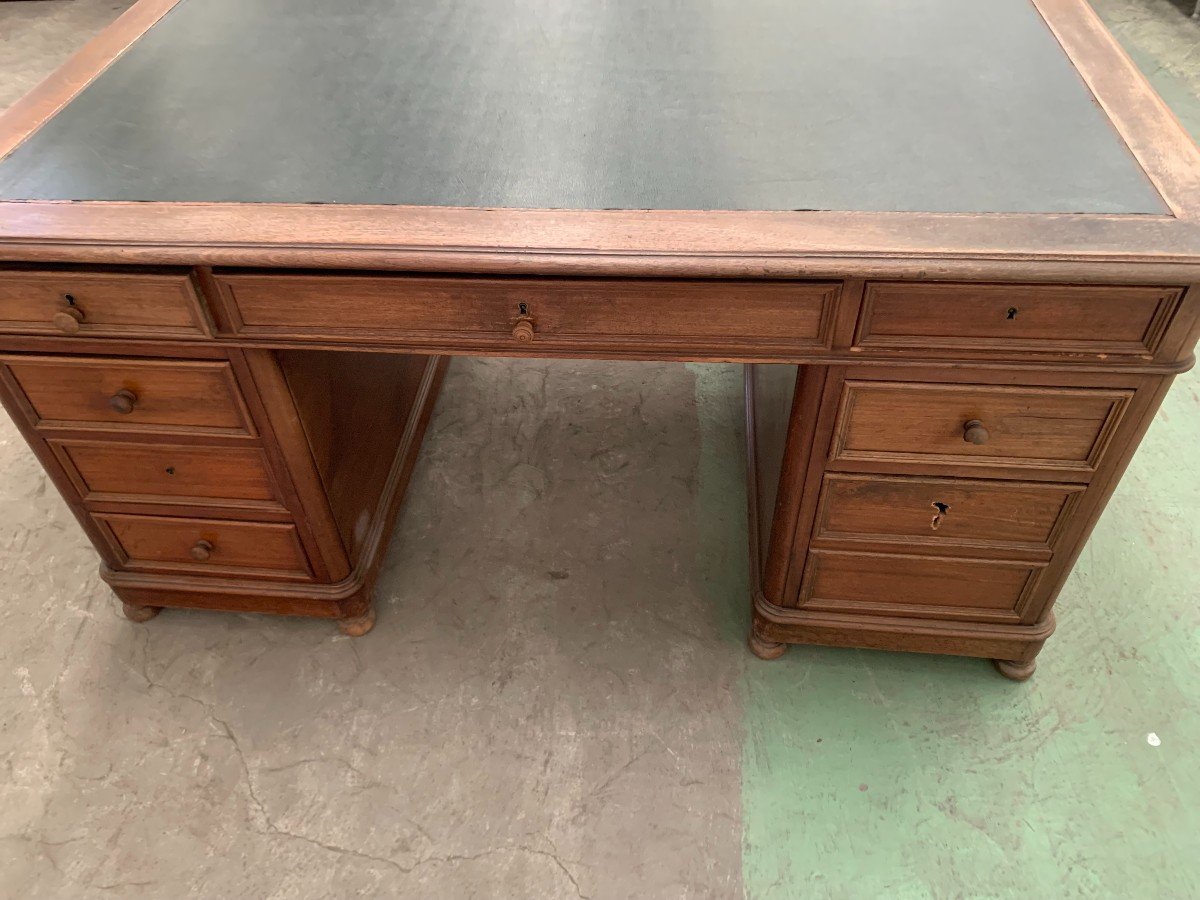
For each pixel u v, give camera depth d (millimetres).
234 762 1676
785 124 1391
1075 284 1178
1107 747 1672
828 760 1668
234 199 1281
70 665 1831
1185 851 1526
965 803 1603
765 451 1950
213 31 1696
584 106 1450
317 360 1581
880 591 1673
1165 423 2279
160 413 1506
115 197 1290
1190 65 3355
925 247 1162
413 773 1656
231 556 1762
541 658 1838
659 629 1888
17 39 3771
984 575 1611
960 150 1321
